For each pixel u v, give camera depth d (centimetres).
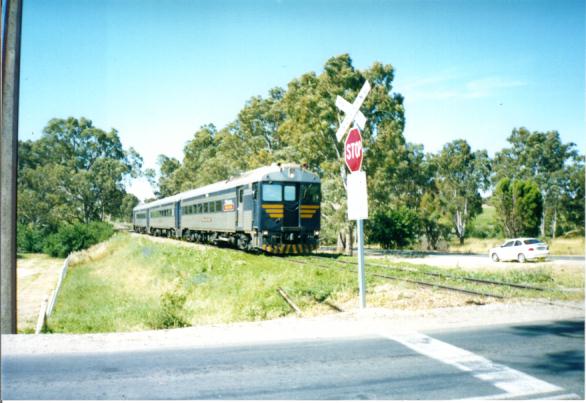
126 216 7731
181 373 553
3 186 777
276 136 5422
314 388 508
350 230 3178
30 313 1688
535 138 5256
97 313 1538
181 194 3944
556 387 512
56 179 6631
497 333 737
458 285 1348
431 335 725
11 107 789
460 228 5166
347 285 1406
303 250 2364
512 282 1447
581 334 731
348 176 915
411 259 2753
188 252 2408
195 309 1482
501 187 4762
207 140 7412
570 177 5072
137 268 2442
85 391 496
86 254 3350
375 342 685
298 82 3428
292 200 2344
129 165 7781
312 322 809
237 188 2581
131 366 577
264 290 1437
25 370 560
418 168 5341
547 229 5178
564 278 1566
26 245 4944
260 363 590
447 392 498
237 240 2642
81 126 7381
